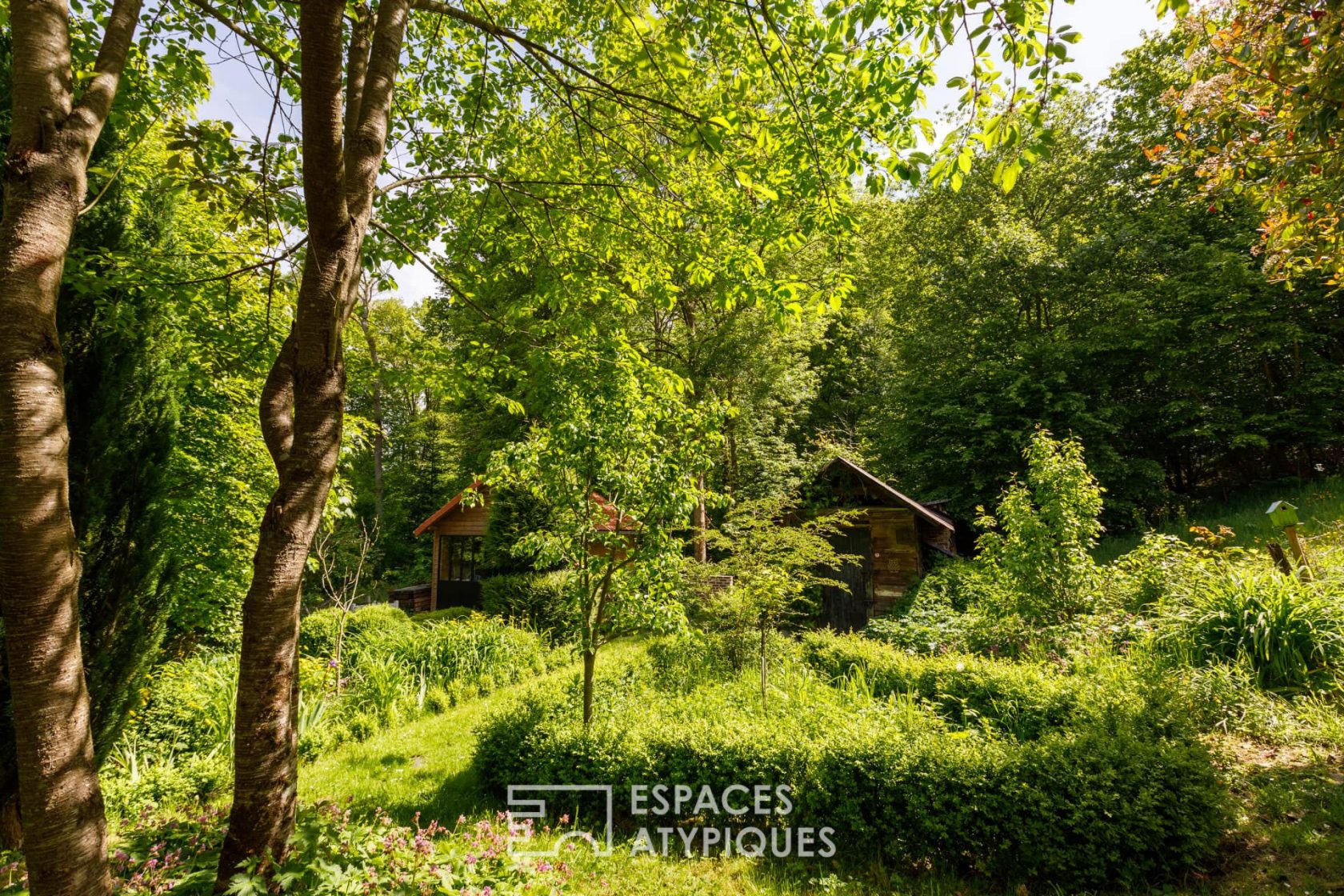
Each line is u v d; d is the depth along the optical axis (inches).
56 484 92.3
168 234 227.5
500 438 807.1
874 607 514.0
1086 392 618.5
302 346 131.6
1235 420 558.6
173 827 163.8
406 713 324.5
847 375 970.1
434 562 696.4
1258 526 412.8
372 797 218.2
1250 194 193.2
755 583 291.3
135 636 193.0
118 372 185.2
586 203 254.8
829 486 541.3
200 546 305.4
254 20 192.7
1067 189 751.7
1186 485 664.4
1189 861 138.6
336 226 132.7
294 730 129.3
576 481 228.1
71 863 90.4
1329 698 200.2
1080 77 103.5
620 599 223.5
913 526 508.7
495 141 257.0
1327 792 155.5
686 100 230.8
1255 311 517.7
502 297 518.9
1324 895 125.3
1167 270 605.0
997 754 165.9
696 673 307.4
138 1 115.2
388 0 154.3
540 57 181.2
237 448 322.0
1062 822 148.2
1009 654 282.5
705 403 232.7
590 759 202.5
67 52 99.5
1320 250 174.2
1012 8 96.0
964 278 699.4
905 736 186.5
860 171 167.3
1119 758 155.4
